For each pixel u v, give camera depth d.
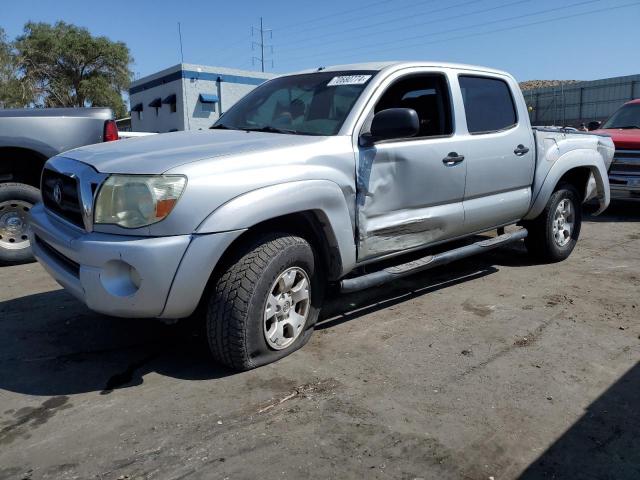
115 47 37.41
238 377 3.32
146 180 2.97
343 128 3.76
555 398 3.12
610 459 2.59
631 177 8.93
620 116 10.49
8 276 5.47
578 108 30.16
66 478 2.43
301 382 3.27
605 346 3.82
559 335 4.00
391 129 3.59
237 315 3.20
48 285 5.13
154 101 29.27
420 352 3.69
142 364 3.52
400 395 3.13
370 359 3.58
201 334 3.71
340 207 3.60
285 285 3.45
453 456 2.59
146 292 2.96
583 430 2.81
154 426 2.82
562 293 4.94
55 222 3.50
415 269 4.25
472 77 4.84
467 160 4.54
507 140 4.98
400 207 4.07
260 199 3.16
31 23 36.38
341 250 3.65
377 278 3.95
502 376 3.37
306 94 4.29
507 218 5.23
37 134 5.75
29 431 2.79
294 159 3.40
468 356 3.64
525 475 2.47
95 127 6.03
